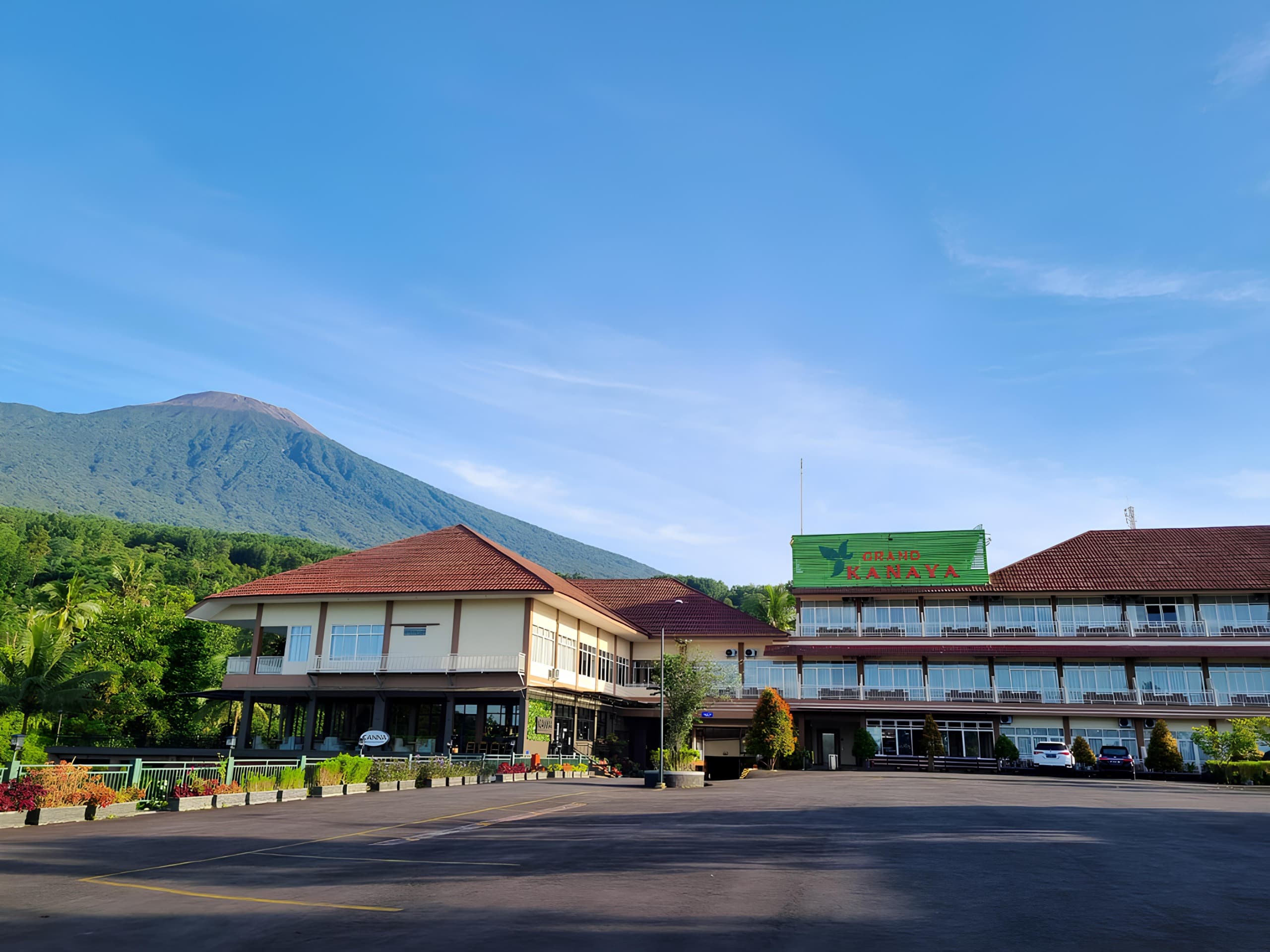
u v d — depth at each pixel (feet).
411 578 150.61
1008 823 60.08
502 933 29.89
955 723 165.17
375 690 144.15
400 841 51.90
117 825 59.57
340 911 33.40
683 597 194.18
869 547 181.68
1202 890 36.70
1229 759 130.93
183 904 34.78
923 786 101.50
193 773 73.87
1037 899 34.88
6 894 36.73
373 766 92.22
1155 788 104.68
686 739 155.84
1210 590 164.76
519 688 137.90
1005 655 166.50
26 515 518.78
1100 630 169.27
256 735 176.55
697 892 36.24
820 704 169.68
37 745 150.51
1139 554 177.58
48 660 159.33
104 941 29.37
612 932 29.91
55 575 365.61
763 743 144.66
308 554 627.05
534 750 140.56
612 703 175.32
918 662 170.40
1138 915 32.17
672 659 157.48
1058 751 146.20
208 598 153.69
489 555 155.53
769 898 35.12
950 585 175.94
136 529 625.41
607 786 102.68
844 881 38.58
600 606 162.91
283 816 65.41
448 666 142.10
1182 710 156.97
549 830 57.00
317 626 151.23
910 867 42.11
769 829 56.80
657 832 55.52
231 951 27.96
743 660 177.78
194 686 183.01
